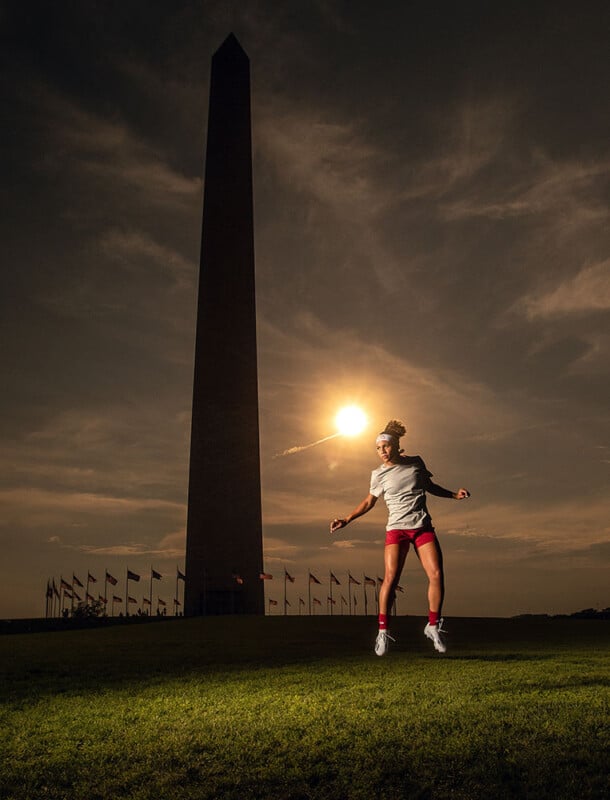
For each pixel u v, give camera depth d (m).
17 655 14.98
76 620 43.00
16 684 9.62
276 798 4.07
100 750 5.21
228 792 4.16
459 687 7.10
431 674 8.35
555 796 3.83
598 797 3.80
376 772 4.34
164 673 10.37
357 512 8.59
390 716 5.77
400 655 11.83
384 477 8.38
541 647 14.00
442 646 8.10
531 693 6.67
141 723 6.16
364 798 4.00
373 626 29.88
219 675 9.66
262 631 26.31
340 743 5.02
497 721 5.37
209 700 7.19
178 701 7.25
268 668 10.43
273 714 6.18
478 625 29.11
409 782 4.20
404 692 6.93
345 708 6.25
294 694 7.30
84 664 12.34
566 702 6.01
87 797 4.22
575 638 18.47
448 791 4.03
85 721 6.39
